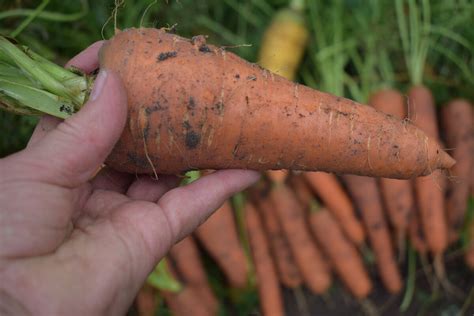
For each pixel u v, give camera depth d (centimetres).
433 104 44
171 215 27
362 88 46
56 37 41
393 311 46
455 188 44
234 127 27
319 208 44
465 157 43
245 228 44
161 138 27
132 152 27
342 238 44
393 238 46
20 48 27
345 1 46
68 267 23
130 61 26
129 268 25
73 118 24
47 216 23
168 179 31
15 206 23
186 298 42
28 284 22
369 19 45
